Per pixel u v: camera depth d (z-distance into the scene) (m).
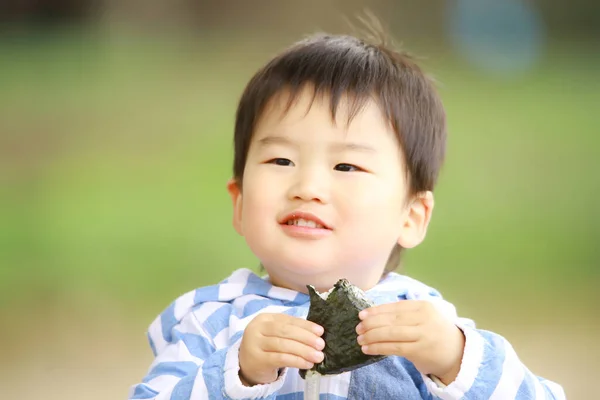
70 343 10.10
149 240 14.42
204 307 4.09
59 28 30.36
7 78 25.11
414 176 4.14
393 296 4.04
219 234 14.84
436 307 3.44
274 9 31.83
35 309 11.23
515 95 25.16
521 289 12.25
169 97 24.34
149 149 20.06
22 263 13.20
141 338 10.30
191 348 3.93
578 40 31.73
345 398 3.80
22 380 8.98
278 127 3.96
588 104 23.78
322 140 3.92
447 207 16.41
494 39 31.44
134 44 29.55
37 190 17.09
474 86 26.34
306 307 3.96
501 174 18.19
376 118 4.01
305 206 3.85
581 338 10.29
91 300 11.62
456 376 3.48
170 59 28.38
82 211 15.91
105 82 25.41
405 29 32.59
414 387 3.84
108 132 21.16
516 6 32.53
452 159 19.12
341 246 3.88
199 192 17.20
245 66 28.16
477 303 11.62
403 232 4.16
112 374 9.18
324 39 4.39
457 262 13.54
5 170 18.23
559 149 19.92
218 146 20.22
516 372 3.54
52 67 26.44
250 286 4.12
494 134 21.02
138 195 16.97
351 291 3.35
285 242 3.87
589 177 18.08
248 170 4.01
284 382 3.81
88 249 13.91
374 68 4.14
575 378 9.12
